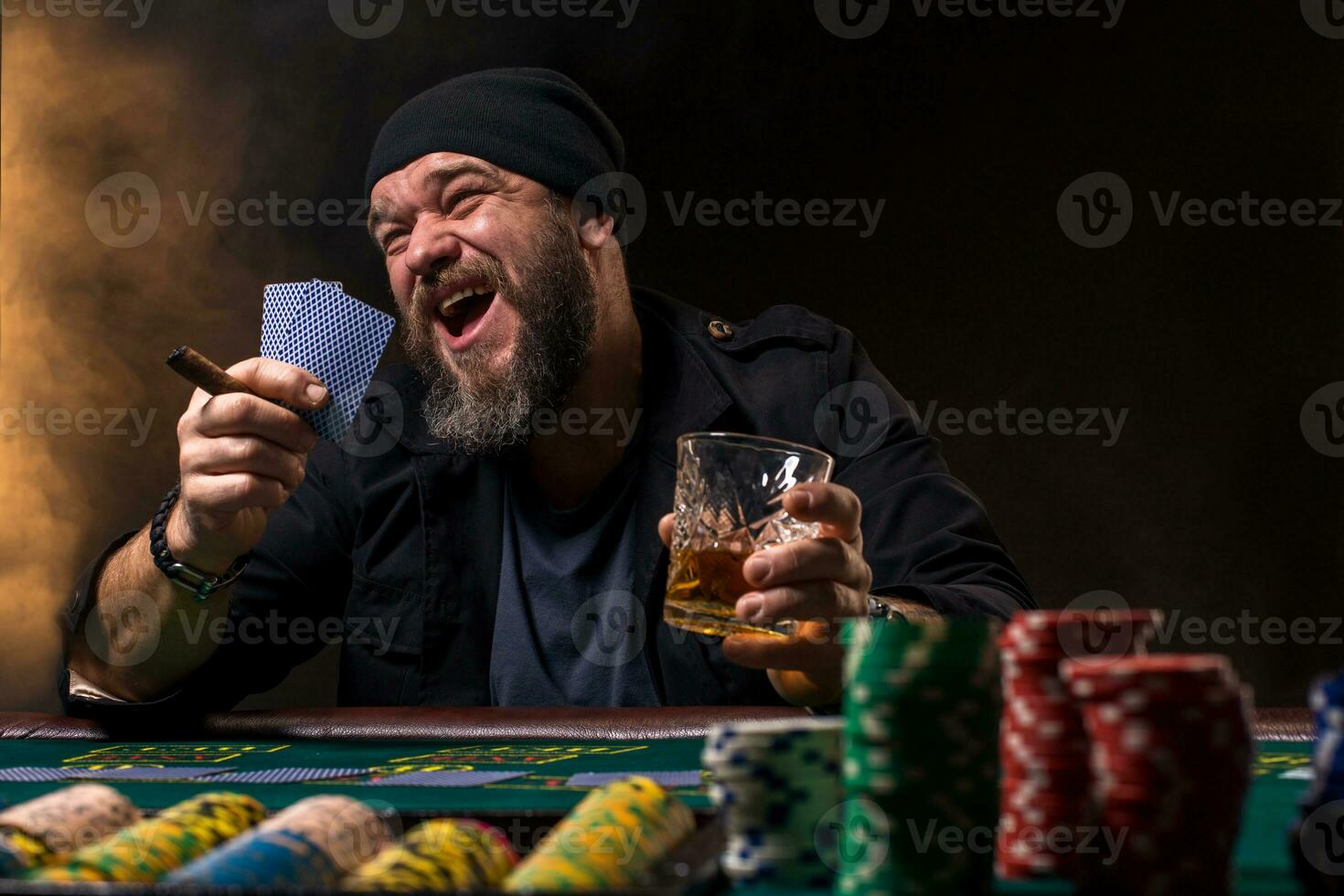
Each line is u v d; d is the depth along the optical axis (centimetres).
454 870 102
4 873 106
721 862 110
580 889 96
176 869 106
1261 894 99
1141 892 98
